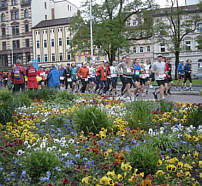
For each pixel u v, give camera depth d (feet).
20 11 241.14
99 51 119.75
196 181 10.00
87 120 17.44
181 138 15.40
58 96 35.53
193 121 18.44
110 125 17.83
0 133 16.05
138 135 15.94
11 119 19.98
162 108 22.65
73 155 12.88
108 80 55.72
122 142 15.11
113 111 24.03
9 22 245.86
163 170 11.10
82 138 15.26
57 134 16.75
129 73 38.70
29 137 15.05
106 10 116.16
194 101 37.83
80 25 119.75
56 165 11.23
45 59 233.55
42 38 232.94
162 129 16.87
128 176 10.21
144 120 18.34
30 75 46.32
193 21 128.88
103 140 15.23
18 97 31.04
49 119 20.98
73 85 61.21
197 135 15.90
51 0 255.50
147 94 53.11
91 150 13.08
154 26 121.08
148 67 53.88
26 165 11.09
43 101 34.94
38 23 240.94
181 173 10.38
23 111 25.32
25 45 241.55
